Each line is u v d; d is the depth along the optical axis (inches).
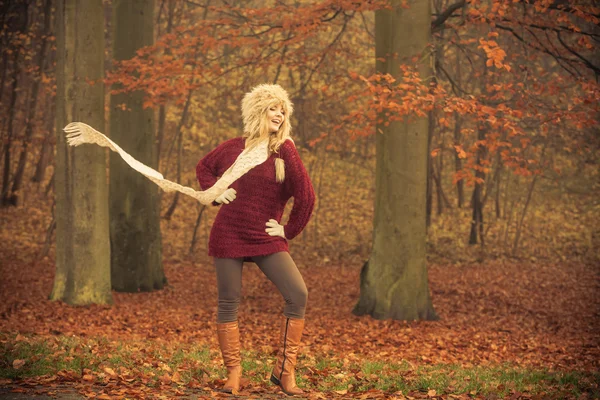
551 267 651.5
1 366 169.8
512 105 409.4
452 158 943.7
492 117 343.3
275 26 465.4
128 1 492.4
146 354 210.4
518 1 378.9
